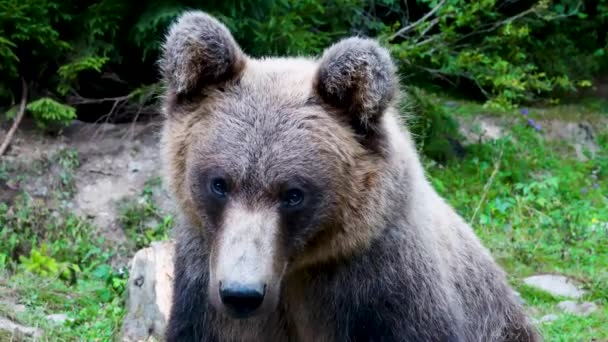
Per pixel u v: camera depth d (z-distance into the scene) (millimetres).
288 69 6066
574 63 18594
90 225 12156
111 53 13234
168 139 6012
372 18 16047
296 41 12922
